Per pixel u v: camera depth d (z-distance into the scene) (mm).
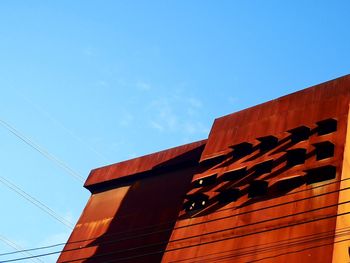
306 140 30562
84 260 41156
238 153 34156
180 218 32594
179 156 43250
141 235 39062
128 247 39125
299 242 25250
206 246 29156
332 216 25203
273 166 30656
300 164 29391
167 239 36781
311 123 31328
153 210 40656
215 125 38469
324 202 26234
